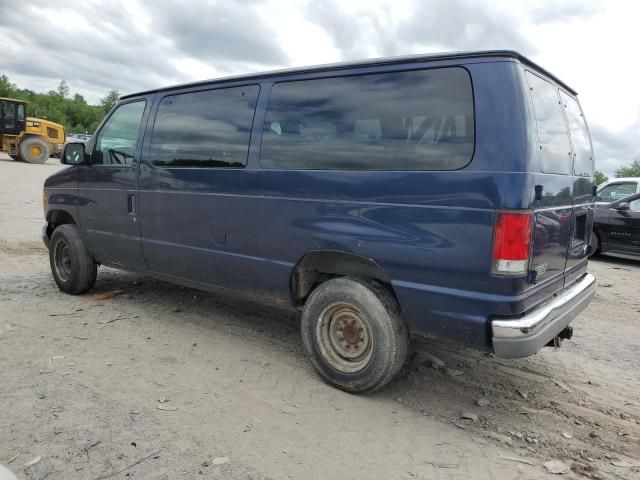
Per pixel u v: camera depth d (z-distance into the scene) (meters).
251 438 3.06
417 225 3.21
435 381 3.99
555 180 3.39
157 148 4.74
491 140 2.98
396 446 3.08
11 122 25.78
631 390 4.01
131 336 4.60
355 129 3.52
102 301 5.60
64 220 6.06
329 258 3.79
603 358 4.67
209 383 3.75
